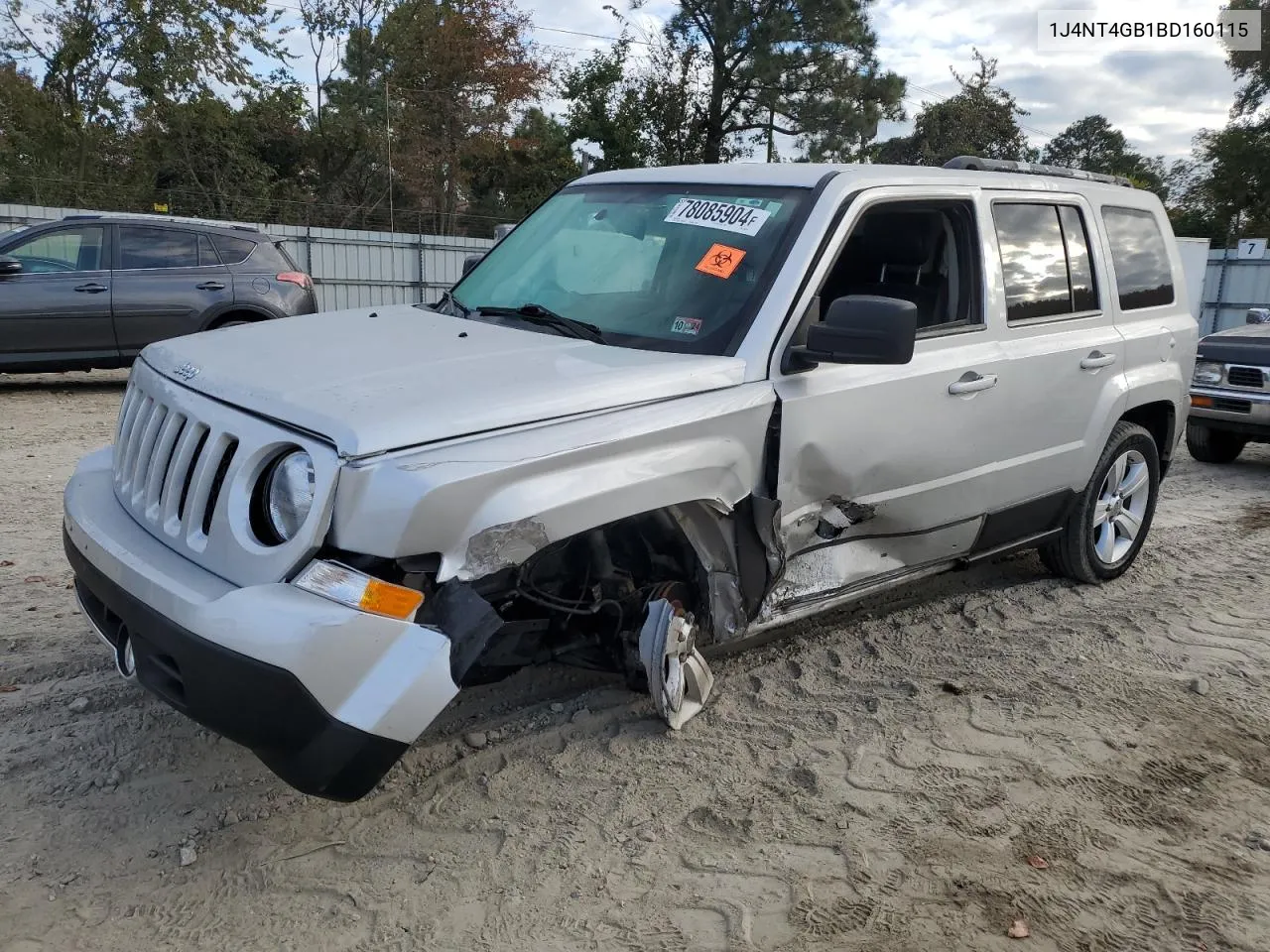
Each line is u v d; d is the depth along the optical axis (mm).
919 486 4023
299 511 2580
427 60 33281
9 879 2744
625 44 37469
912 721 3869
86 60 29156
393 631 2541
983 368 4172
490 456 2703
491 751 3488
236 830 3002
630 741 3604
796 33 32688
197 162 31109
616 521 3082
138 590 2711
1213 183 41219
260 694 2463
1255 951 2699
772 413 3379
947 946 2662
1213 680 4352
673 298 3643
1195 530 6828
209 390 2936
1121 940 2719
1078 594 5355
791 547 3633
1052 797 3387
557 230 4305
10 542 5422
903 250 4281
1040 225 4672
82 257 10422
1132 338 5094
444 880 2836
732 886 2867
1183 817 3307
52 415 9453
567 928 2670
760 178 3934
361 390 2807
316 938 2596
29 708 3582
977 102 42219
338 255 20234
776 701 3971
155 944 2551
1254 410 8594
